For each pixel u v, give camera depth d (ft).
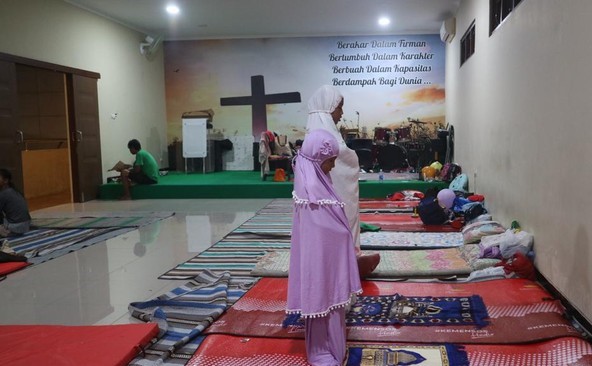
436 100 35.09
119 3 26.71
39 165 29.63
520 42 13.25
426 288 10.91
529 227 12.46
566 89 9.65
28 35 23.07
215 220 20.76
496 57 16.57
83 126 27.09
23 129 29.19
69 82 26.27
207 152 35.09
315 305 7.13
